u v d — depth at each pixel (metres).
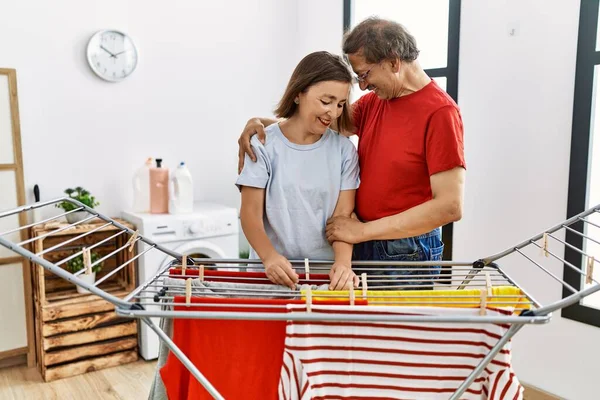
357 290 1.29
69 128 2.98
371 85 1.45
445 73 2.81
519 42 2.48
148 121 3.25
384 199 1.48
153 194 3.01
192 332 1.19
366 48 1.38
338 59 1.38
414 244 1.52
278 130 1.48
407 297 1.21
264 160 1.43
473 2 2.65
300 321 1.11
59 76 2.93
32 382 2.72
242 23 3.56
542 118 2.43
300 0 3.79
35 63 2.85
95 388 2.66
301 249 1.48
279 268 1.33
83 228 2.80
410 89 1.45
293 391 1.12
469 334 1.11
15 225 2.80
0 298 2.78
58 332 2.73
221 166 3.57
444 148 1.36
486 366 1.12
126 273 2.99
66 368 2.76
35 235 2.71
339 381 1.14
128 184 3.20
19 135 2.77
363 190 1.51
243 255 3.69
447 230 2.86
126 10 3.11
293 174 1.44
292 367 1.12
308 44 3.75
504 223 2.60
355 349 1.13
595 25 2.22
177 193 3.02
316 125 1.39
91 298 2.86
